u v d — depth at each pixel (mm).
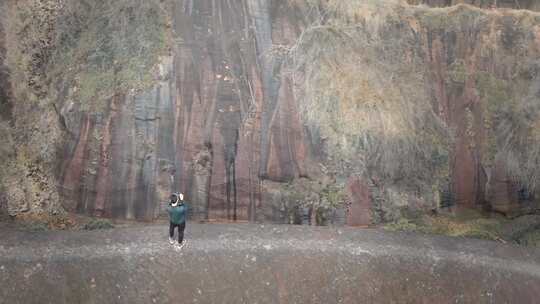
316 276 10148
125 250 9969
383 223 12039
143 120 11344
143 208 11211
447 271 10664
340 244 11016
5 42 10945
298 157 12008
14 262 9305
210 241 10539
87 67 11312
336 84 12234
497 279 10633
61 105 11164
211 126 11625
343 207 11992
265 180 11812
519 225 12133
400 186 12242
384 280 10305
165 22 11578
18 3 11047
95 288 9219
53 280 9156
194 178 11461
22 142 10961
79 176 11094
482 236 11844
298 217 11812
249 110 11844
